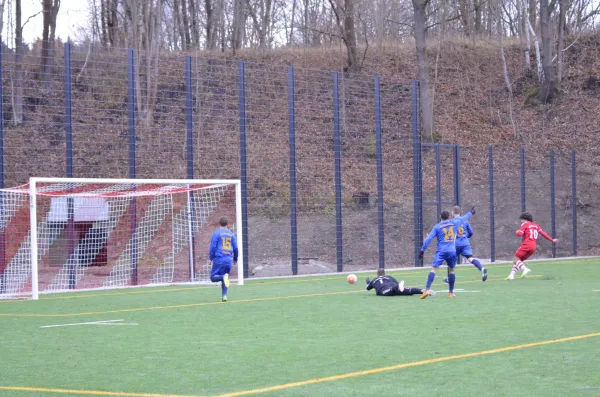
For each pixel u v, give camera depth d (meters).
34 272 16.61
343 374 7.47
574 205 31.12
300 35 52.03
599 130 38.66
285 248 27.62
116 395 6.69
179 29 48.03
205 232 26.72
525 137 38.94
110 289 19.16
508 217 33.09
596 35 46.47
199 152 28.47
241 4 47.69
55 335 10.64
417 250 26.56
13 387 7.11
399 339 9.70
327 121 35.09
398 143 35.56
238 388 6.89
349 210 30.36
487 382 6.96
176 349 9.20
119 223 22.81
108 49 37.22
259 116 34.31
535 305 13.48
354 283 19.42
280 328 11.03
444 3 43.97
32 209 16.73
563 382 6.91
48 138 29.66
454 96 42.78
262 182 29.45
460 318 11.75
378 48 45.88
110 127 31.02
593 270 23.31
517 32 51.72
